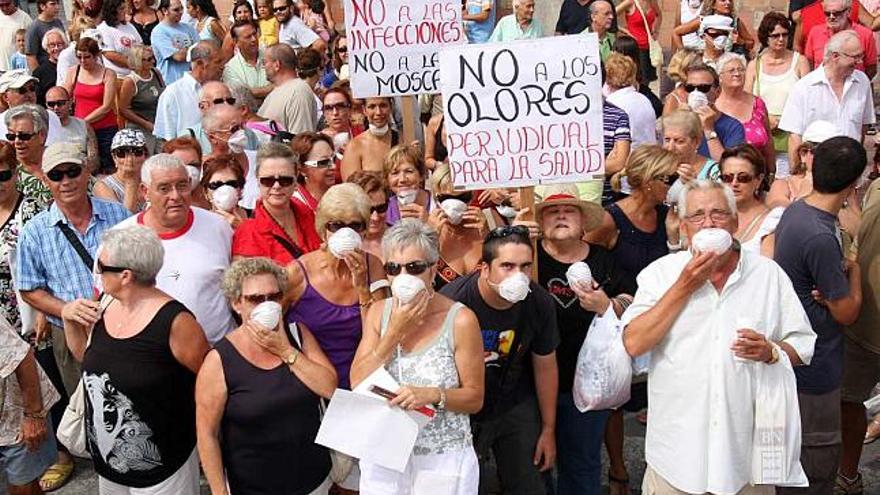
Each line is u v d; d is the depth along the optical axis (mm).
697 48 9289
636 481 5707
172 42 10914
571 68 4766
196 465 4488
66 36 12477
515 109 4828
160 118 8383
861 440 5281
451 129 4875
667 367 3896
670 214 5070
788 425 3863
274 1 11594
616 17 10719
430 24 6145
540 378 4480
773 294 3863
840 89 7445
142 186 5469
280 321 4086
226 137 6441
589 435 4781
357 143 7254
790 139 7598
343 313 4477
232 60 10188
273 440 4078
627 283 5074
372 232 5168
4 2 13250
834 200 4379
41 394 4941
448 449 3920
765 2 13492
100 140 9484
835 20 9023
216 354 4059
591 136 4812
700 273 3689
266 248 5027
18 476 5039
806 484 3924
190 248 4930
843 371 5137
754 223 5270
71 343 4664
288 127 8297
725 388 3795
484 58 4805
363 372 3877
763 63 8469
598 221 4801
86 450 4578
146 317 4195
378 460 3773
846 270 4543
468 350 3906
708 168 6098
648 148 5090
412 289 3764
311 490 4238
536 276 4746
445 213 5039
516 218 4918
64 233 5367
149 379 4156
